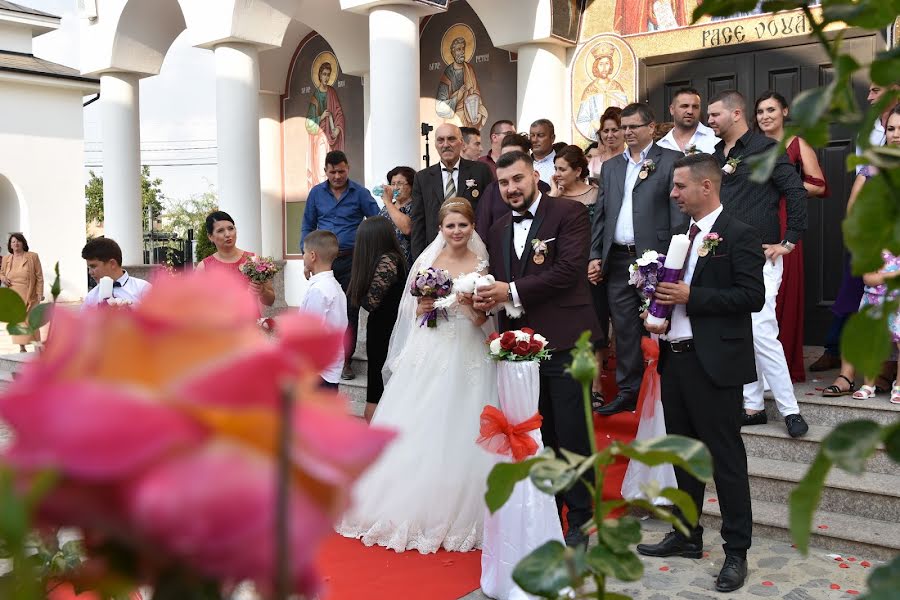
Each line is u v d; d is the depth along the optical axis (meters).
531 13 9.68
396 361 5.27
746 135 5.71
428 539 4.93
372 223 5.72
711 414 4.29
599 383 6.71
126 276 5.64
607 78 9.71
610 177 6.33
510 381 4.12
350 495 0.47
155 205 54.91
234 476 0.42
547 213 4.75
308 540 0.43
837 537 4.81
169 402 0.42
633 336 6.25
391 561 4.79
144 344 0.44
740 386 4.29
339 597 4.26
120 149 12.65
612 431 6.36
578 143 10.00
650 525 5.25
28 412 0.41
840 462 0.66
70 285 17.42
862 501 5.08
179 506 0.40
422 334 5.15
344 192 8.07
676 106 6.34
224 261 6.84
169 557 0.43
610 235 6.25
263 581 0.42
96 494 0.41
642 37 9.39
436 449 4.97
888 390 6.15
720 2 0.74
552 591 0.83
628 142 6.23
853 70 0.68
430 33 11.73
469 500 4.98
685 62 9.09
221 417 0.43
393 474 5.04
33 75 16.42
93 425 0.40
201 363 0.44
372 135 9.17
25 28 17.92
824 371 7.00
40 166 17.00
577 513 4.58
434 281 4.98
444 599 4.25
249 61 10.38
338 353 0.49
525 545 4.12
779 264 5.62
